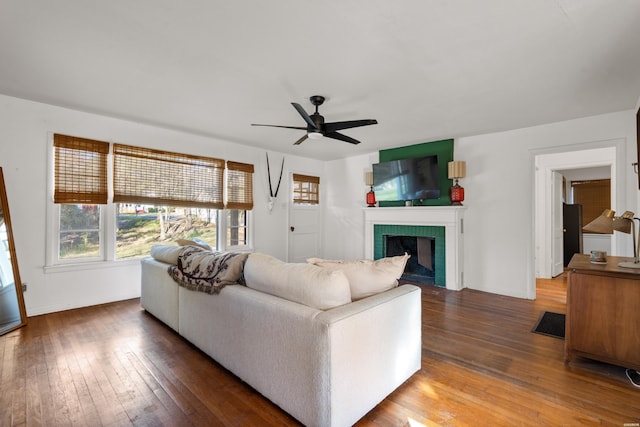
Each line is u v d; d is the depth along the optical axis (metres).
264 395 1.80
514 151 4.17
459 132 4.31
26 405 1.77
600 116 3.56
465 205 4.57
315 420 1.51
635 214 3.31
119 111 3.49
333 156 6.04
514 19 1.84
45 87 2.87
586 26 1.90
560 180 5.66
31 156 3.22
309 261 2.00
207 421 1.65
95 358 2.34
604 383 2.03
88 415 1.69
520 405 1.79
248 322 1.90
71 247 3.52
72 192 3.45
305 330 1.55
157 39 2.08
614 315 2.16
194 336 2.46
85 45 2.15
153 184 4.07
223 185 4.83
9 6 1.73
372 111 3.44
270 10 1.76
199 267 2.44
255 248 5.27
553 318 3.27
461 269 4.53
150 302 3.21
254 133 4.41
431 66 2.42
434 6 1.72
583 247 6.36
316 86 2.79
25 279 3.19
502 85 2.77
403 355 1.97
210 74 2.58
